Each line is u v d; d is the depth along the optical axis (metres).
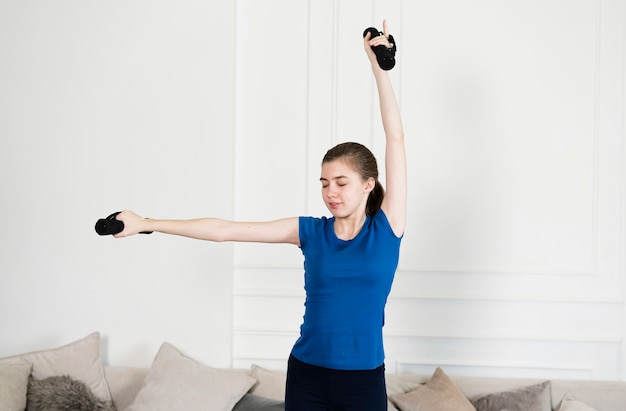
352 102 3.44
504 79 3.38
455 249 3.40
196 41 3.44
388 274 1.94
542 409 3.02
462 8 3.39
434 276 3.41
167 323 3.47
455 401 2.96
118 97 3.48
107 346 3.51
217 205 3.44
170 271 3.47
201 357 3.45
